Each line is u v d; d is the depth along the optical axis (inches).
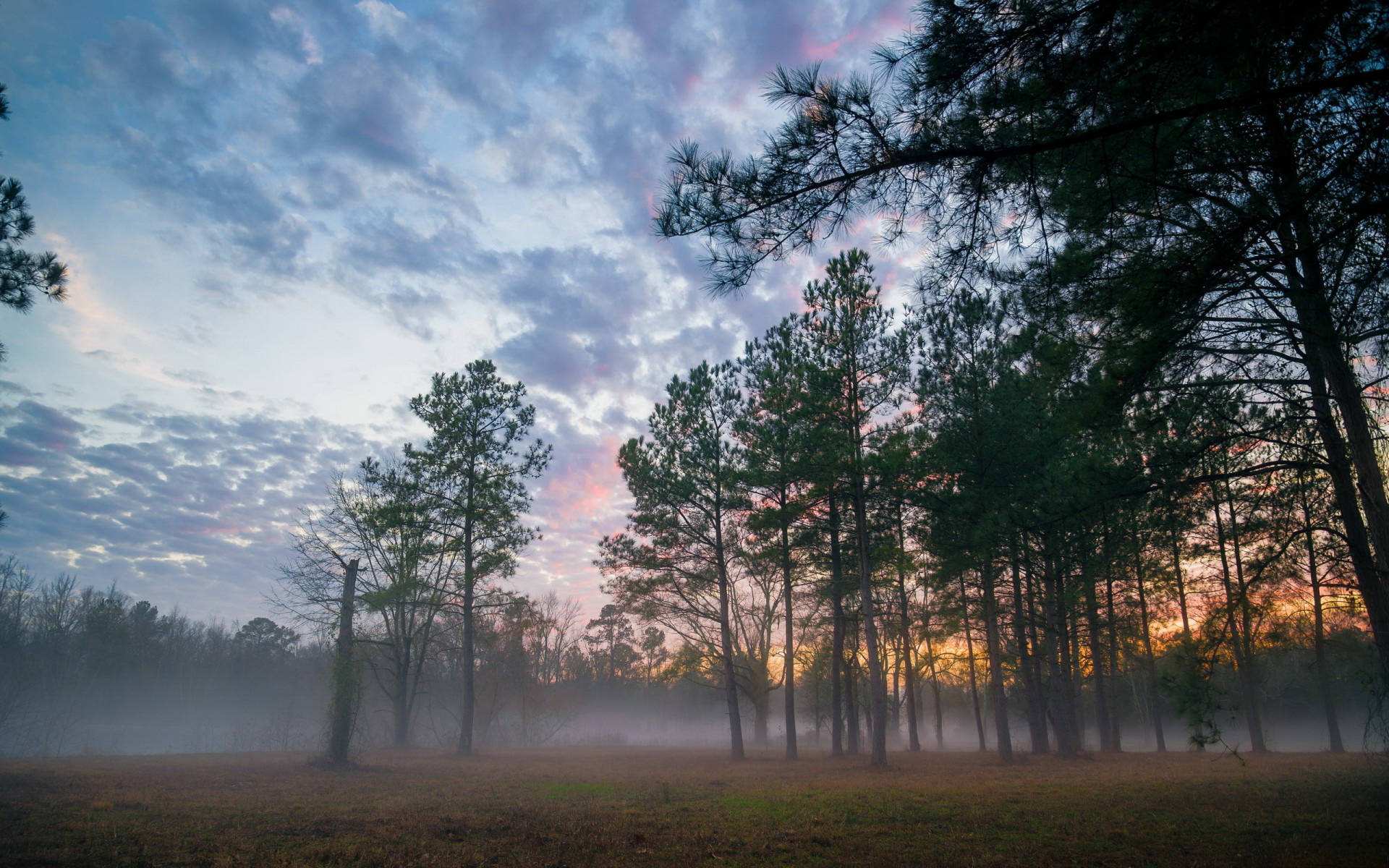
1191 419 355.6
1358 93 214.4
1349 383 340.8
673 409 1134.4
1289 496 396.2
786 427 1000.2
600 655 2883.9
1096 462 403.5
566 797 562.6
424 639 1416.1
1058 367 321.1
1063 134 225.6
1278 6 192.4
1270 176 262.8
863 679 1587.1
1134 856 310.2
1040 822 409.4
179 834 363.6
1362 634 644.1
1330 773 662.5
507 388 1231.5
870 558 948.6
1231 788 554.3
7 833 356.5
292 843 343.0
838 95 210.1
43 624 2222.0
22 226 383.2
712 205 225.6
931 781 673.6
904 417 932.6
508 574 1188.5
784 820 425.4
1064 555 861.8
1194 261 251.6
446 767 866.1
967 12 205.0
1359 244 250.1
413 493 1164.5
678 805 506.6
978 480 912.3
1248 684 1120.2
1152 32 204.4
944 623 1211.2
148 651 2923.2
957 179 232.8
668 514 1118.4
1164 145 248.7
